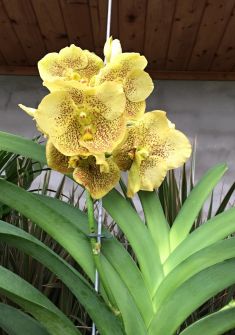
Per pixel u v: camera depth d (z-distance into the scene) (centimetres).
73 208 41
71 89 33
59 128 33
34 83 160
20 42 137
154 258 38
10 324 37
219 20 121
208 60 145
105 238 37
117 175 35
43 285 57
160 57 144
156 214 40
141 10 117
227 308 34
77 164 34
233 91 158
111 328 33
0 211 60
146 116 38
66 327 33
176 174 146
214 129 156
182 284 34
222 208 62
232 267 33
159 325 35
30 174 66
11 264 60
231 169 152
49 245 62
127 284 36
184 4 114
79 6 116
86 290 33
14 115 158
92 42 133
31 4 117
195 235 38
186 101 158
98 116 34
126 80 37
